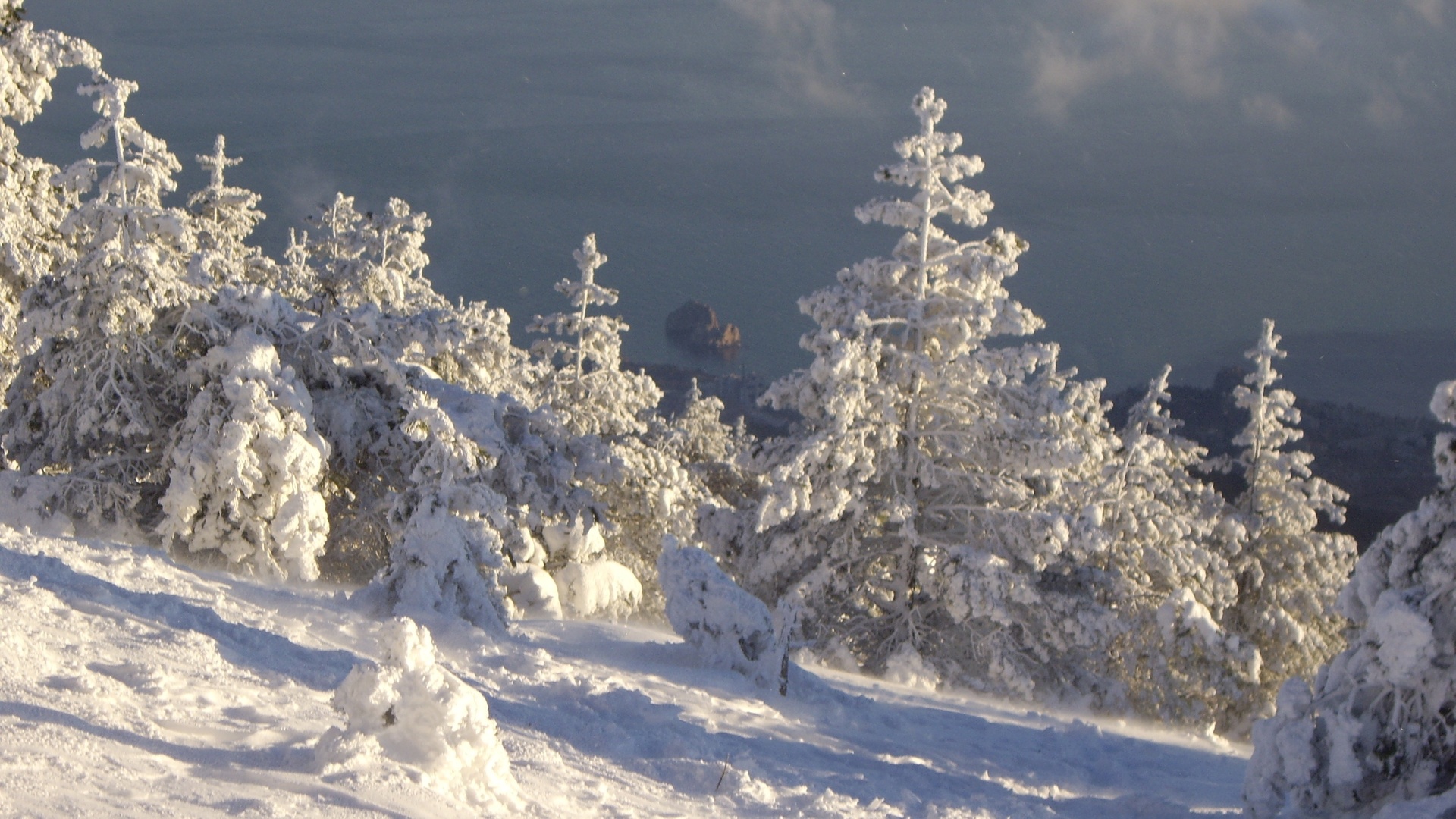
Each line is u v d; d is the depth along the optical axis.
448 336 25.69
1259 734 10.46
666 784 8.46
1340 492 35.31
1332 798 10.19
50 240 29.05
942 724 14.80
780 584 27.31
